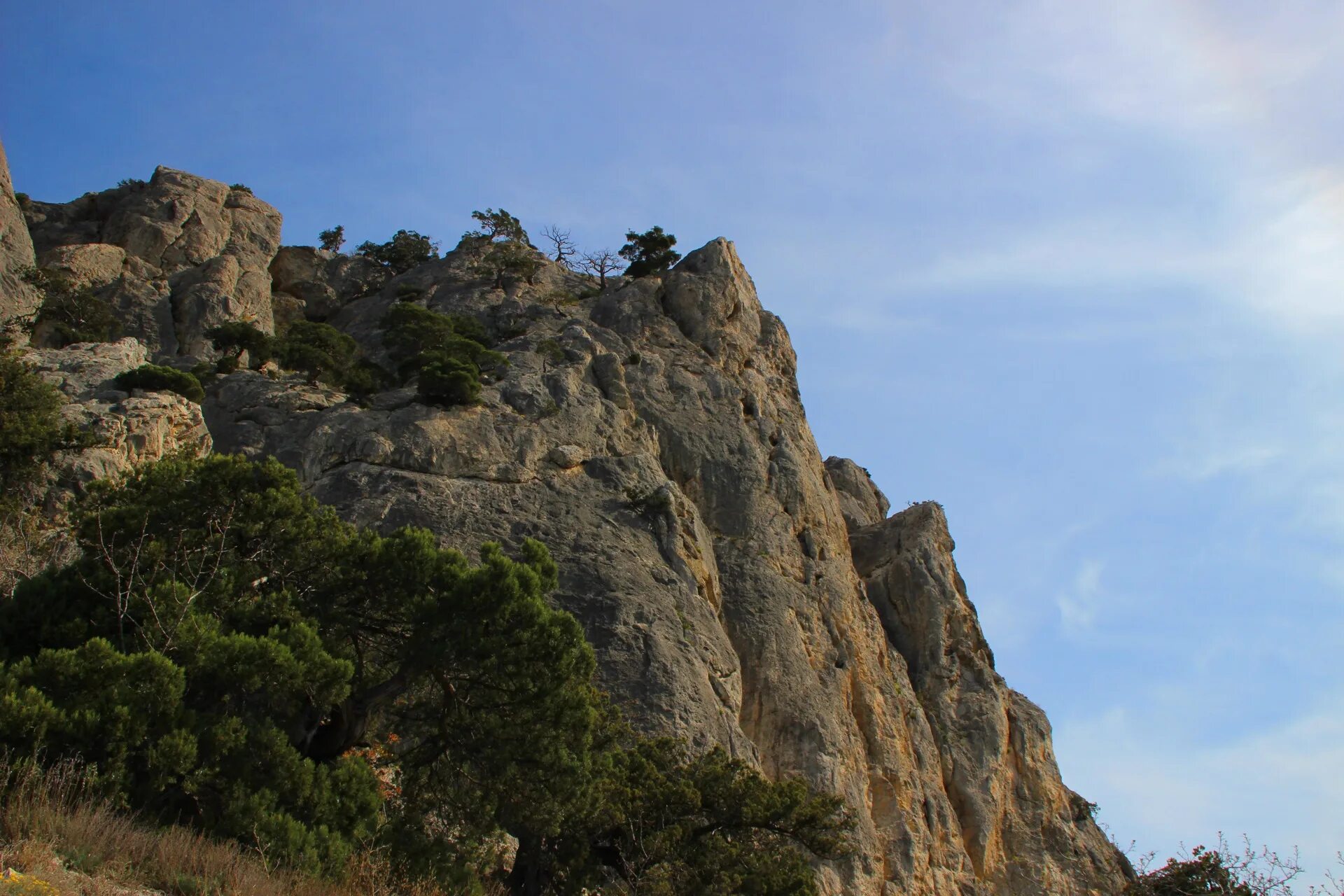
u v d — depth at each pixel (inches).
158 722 824.9
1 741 754.2
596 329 2859.3
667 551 2304.4
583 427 2524.6
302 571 1096.8
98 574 985.5
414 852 951.0
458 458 2345.0
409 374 2738.7
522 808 1038.4
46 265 3211.1
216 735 845.2
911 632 2726.4
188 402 1716.3
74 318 2888.8
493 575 1045.8
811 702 2240.4
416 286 3595.0
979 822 2412.6
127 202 3688.5
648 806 1236.5
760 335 3080.7
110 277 3287.4
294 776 872.3
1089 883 2437.3
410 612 1063.6
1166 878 1574.8
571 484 2383.1
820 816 1306.6
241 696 910.4
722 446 2652.6
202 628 922.1
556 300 3238.2
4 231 2933.1
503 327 3095.5
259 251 3695.9
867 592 2802.7
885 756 2306.8
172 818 806.5
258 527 1086.4
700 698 2011.6
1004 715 2615.7
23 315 2849.4
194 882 660.1
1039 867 2417.6
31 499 1366.9
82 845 649.0
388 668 1095.0
